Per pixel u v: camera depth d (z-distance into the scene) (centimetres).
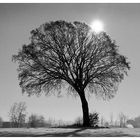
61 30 4222
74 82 4238
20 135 2084
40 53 4147
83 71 4231
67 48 4222
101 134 2166
